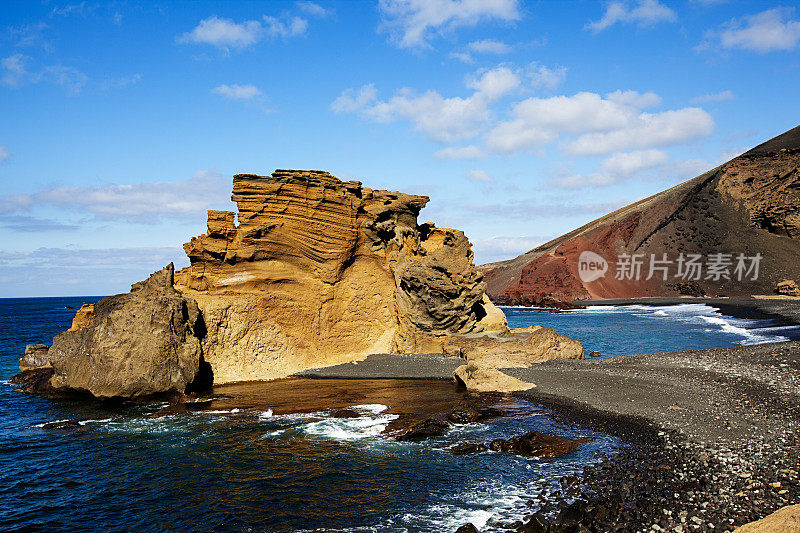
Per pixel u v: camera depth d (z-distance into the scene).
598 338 60.12
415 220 54.09
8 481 20.70
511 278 170.88
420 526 15.90
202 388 37.00
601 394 29.95
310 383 37.75
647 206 169.00
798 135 160.25
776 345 39.81
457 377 36.34
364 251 47.72
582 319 88.94
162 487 19.73
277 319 42.31
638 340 57.31
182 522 16.94
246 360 40.16
